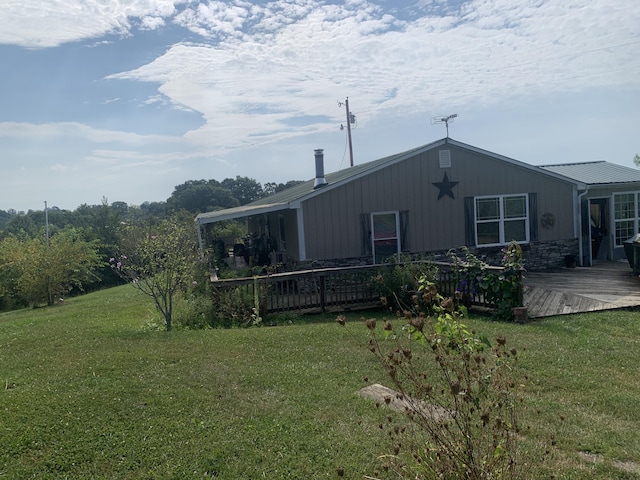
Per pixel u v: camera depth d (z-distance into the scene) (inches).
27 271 755.4
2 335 364.2
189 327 378.6
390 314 398.9
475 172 593.3
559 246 629.9
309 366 250.1
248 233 1080.2
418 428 161.8
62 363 262.4
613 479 139.6
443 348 116.7
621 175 692.7
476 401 111.3
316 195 536.4
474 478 108.0
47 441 171.3
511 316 359.6
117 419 187.8
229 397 208.2
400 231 567.2
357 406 194.9
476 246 597.3
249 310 399.5
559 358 253.1
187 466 155.1
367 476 139.2
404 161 565.0
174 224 518.0
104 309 514.9
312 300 437.1
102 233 1318.9
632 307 380.8
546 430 169.6
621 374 230.7
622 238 674.8
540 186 618.8
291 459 156.9
